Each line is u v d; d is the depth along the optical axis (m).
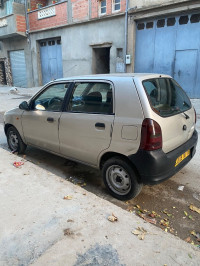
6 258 2.06
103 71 13.60
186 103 3.62
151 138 2.70
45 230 2.39
